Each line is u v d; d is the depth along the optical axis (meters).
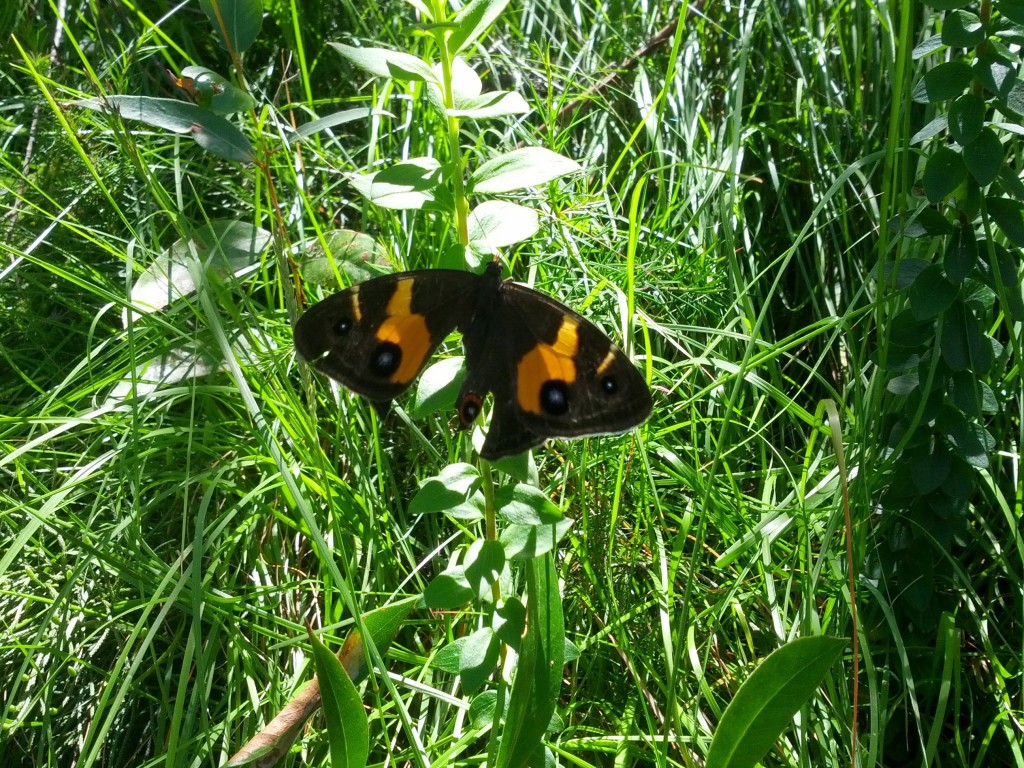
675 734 0.20
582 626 0.23
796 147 0.31
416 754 0.18
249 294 0.25
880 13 0.30
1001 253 0.21
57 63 0.30
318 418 0.25
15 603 0.23
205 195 0.30
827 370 0.29
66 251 0.27
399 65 0.17
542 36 0.33
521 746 0.18
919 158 0.26
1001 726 0.22
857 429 0.23
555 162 0.18
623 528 0.24
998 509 0.25
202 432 0.24
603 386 0.17
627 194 0.31
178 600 0.21
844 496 0.18
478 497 0.19
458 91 0.18
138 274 0.27
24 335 0.26
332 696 0.17
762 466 0.25
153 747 0.22
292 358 0.25
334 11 0.32
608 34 0.34
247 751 0.18
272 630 0.23
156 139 0.30
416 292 0.18
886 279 0.24
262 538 0.24
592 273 0.26
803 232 0.24
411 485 0.26
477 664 0.18
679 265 0.28
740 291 0.27
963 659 0.23
